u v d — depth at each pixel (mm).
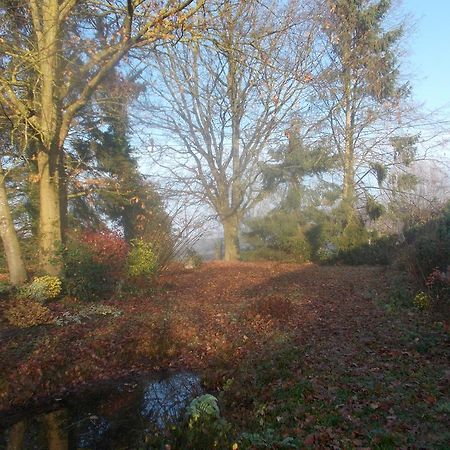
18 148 15406
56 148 13992
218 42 12109
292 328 10047
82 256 12836
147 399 7285
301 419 5477
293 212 29484
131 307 12352
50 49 12977
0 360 7977
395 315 10312
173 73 23062
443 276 10094
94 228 19859
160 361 8992
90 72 14672
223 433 4520
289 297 13977
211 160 26812
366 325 9742
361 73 27062
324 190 29578
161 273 16219
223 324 10750
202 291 15891
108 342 9391
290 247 28922
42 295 11414
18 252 12789
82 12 13992
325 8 21766
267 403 6160
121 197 18938
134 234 17609
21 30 14234
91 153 20672
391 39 27391
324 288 15914
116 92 18109
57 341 9109
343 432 4965
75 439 6039
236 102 24156
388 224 29391
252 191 28719
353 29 26688
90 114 18312
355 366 7094
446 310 9734
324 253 27391
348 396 5930
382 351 7723
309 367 7266
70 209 21156
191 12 11039
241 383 7113
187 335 9977
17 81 11891
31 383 7582
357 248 26859
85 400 7391
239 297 14617
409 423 4934
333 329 9656
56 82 13984
